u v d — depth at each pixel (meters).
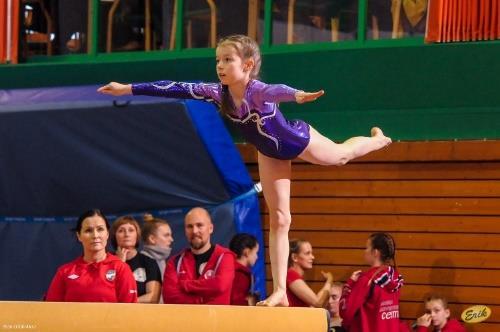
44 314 8.68
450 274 14.03
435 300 13.08
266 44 15.05
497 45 13.50
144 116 13.61
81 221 11.17
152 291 12.36
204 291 11.87
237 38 8.50
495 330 13.75
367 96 14.38
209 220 12.28
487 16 13.62
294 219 14.84
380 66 14.09
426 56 13.85
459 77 13.85
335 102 14.58
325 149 8.88
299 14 15.05
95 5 15.91
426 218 14.22
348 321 12.13
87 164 14.20
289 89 8.25
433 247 14.15
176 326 8.46
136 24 15.82
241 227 13.93
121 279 11.11
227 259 12.13
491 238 13.91
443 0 13.77
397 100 14.27
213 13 15.41
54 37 16.20
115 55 15.77
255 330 8.34
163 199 14.16
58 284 11.11
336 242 14.60
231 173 13.83
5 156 14.45
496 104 13.91
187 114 13.33
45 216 14.86
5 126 14.16
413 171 14.33
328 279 13.27
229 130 15.03
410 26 14.43
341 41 14.73
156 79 15.18
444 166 14.20
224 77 8.44
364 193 14.52
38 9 16.27
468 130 14.05
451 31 13.74
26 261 14.87
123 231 12.45
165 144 13.80
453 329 13.13
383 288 12.13
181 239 14.09
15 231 14.96
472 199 14.04
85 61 15.58
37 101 14.41
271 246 8.94
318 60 14.37
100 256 11.12
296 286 12.71
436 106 14.17
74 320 8.58
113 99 13.80
